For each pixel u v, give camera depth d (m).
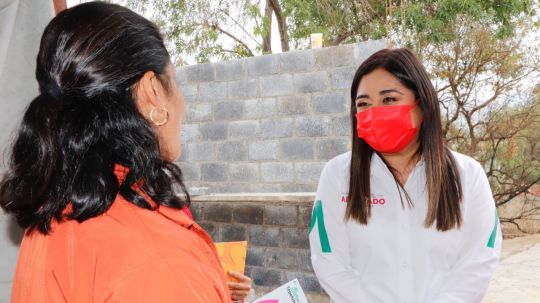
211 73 4.66
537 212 7.16
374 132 1.55
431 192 1.53
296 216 3.54
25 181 0.68
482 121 7.00
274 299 1.51
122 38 0.71
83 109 0.67
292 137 4.29
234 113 4.56
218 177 4.66
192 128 4.77
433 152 1.54
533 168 7.03
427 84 1.55
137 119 0.70
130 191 0.68
